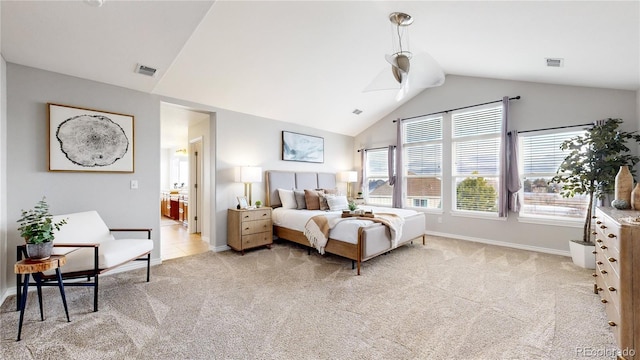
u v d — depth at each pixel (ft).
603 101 11.80
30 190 8.78
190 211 18.20
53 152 9.14
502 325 6.63
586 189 10.98
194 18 7.32
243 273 10.32
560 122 12.87
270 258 12.27
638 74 9.66
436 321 6.83
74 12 6.67
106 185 10.34
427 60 8.66
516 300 7.99
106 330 6.42
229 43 9.87
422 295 8.36
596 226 8.20
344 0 8.78
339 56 12.07
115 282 9.40
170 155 30.25
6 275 8.33
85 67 9.14
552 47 9.36
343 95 15.71
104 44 8.02
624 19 6.72
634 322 4.76
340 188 20.72
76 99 9.68
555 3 6.97
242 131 14.79
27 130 8.73
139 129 11.16
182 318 6.95
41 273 7.09
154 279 9.70
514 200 13.91
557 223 12.92
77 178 9.71
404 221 13.06
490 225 15.05
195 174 18.19
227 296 8.27
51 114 9.10
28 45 7.70
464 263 11.50
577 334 6.22
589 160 10.64
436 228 17.25
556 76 12.04
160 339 6.05
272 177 15.75
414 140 18.51
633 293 4.78
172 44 8.30
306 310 7.39
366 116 19.27
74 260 7.45
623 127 11.29
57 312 7.28
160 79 10.34
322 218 11.96
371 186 21.13
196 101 12.89
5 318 6.97
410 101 18.58
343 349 5.71
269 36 9.99
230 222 13.61
